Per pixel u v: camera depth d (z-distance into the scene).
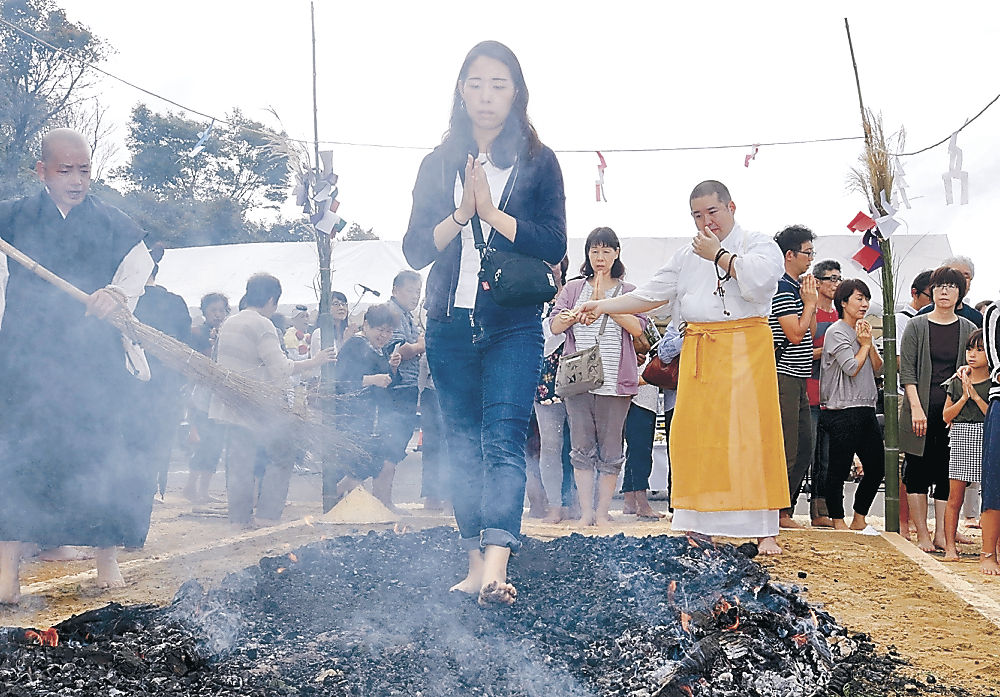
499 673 3.06
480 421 4.16
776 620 3.54
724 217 4.95
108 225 4.43
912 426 6.50
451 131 4.02
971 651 3.69
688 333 5.07
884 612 4.27
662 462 10.07
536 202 3.96
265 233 14.41
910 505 6.71
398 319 7.55
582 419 6.49
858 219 6.57
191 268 13.27
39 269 4.05
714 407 4.90
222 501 8.88
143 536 4.46
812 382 7.18
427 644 3.33
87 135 9.67
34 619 3.78
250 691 2.82
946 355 6.51
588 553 4.85
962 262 7.35
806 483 8.71
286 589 4.06
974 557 6.31
